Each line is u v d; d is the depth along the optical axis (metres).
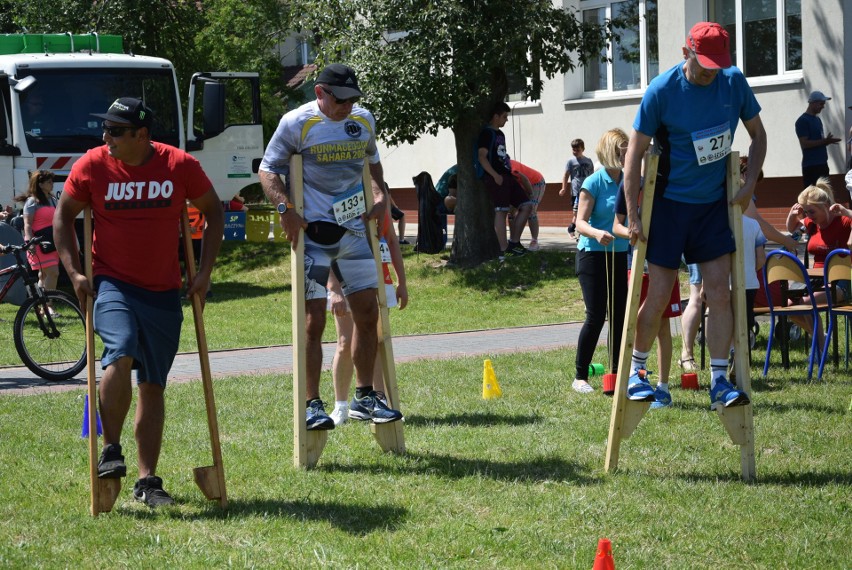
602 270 8.95
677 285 8.36
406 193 30.91
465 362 10.91
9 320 16.00
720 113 6.10
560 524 5.32
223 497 5.68
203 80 19.22
